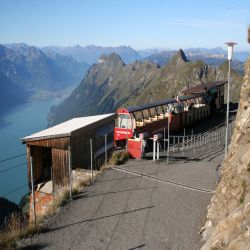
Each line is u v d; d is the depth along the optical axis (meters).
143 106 36.91
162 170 22.61
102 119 28.41
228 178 12.94
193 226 14.12
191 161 25.78
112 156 25.78
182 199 17.23
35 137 23.64
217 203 13.16
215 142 34.22
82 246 12.87
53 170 23.42
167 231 13.78
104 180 20.44
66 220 15.12
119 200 17.23
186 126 43.09
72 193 18.39
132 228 14.16
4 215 40.53
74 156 23.73
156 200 17.16
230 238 9.62
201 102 49.25
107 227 14.34
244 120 13.75
